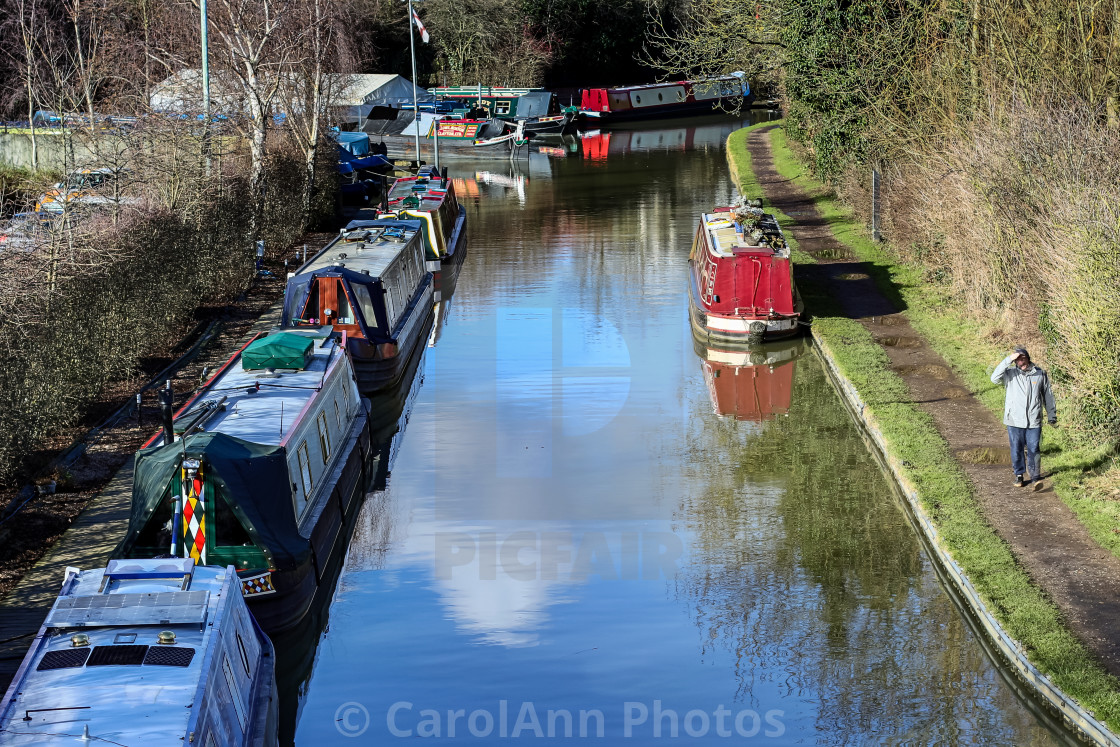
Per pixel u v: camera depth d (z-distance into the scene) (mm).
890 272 33688
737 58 44375
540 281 37438
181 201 30891
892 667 14344
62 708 9445
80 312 21016
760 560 17578
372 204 52656
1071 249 19312
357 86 73062
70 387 20266
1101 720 11719
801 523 18797
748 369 27906
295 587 14648
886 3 38188
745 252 28859
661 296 35344
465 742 13070
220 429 16531
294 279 25672
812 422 23859
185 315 28359
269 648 13094
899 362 25281
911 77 34312
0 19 50438
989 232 25719
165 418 14953
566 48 99500
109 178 29859
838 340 27156
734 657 14789
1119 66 24953
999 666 13797
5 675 12578
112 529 16297
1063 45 26359
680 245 42469
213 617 10984
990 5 28297
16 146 46625
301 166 43656
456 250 41312
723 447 22656
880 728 13125
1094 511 16547
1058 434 19500
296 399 18328
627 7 99062
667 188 55156
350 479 19781
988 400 22109
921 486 18156
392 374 25516
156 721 9344
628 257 40656
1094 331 18375
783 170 55781
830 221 42000
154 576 11531
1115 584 14508
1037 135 23578
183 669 10047
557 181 59062
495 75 91875
